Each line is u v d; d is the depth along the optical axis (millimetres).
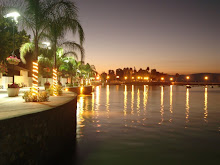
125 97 47656
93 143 11930
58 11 13266
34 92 11945
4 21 18672
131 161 9320
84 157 9766
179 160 9453
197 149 10898
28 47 18516
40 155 7082
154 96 53219
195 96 55969
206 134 13992
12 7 12430
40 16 12617
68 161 9242
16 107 8859
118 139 12789
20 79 36031
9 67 30266
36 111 7227
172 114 22969
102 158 9633
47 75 44594
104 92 67375
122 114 22656
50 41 15672
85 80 74375
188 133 14242
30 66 40469
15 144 5801
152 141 12336
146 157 9766
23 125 6176
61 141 9352
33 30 12867
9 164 5555
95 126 16406
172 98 47719
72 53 21594
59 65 29125
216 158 9680
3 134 5383
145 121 18594
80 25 14242
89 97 46344
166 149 10922
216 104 34562
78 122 18000
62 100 12344
